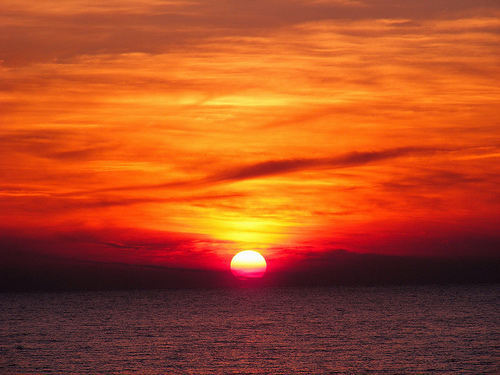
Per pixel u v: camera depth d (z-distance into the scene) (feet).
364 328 407.03
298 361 259.39
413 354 275.18
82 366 252.21
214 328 424.05
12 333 398.83
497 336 345.92
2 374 235.81
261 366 248.11
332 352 285.02
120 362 262.06
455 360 255.91
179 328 427.33
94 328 432.66
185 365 252.42
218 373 232.94
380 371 232.73
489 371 230.27
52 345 325.83
